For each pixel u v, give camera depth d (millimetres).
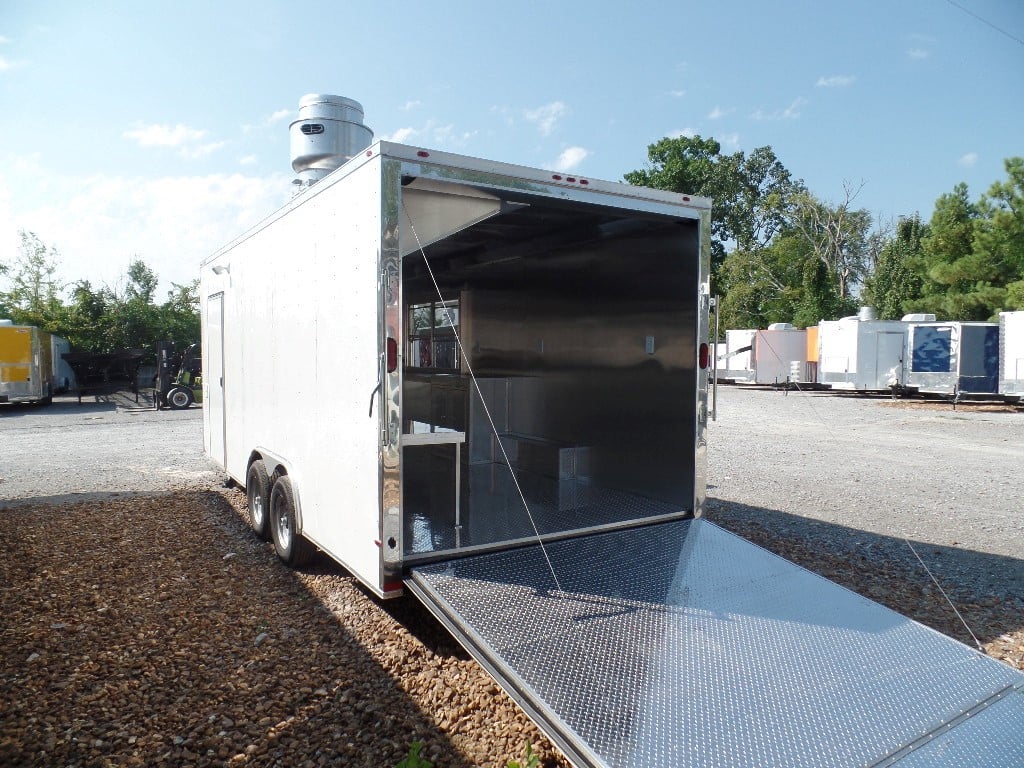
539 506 4730
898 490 7777
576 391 5785
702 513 4566
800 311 39812
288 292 4652
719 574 3594
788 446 11180
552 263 6059
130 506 6871
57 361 25750
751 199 51406
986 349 19344
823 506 6969
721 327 44812
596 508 4660
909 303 29422
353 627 3895
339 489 3859
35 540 5633
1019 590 4617
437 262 7254
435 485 5469
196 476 8680
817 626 3102
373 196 3338
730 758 2223
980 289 26156
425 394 7176
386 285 3285
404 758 2689
